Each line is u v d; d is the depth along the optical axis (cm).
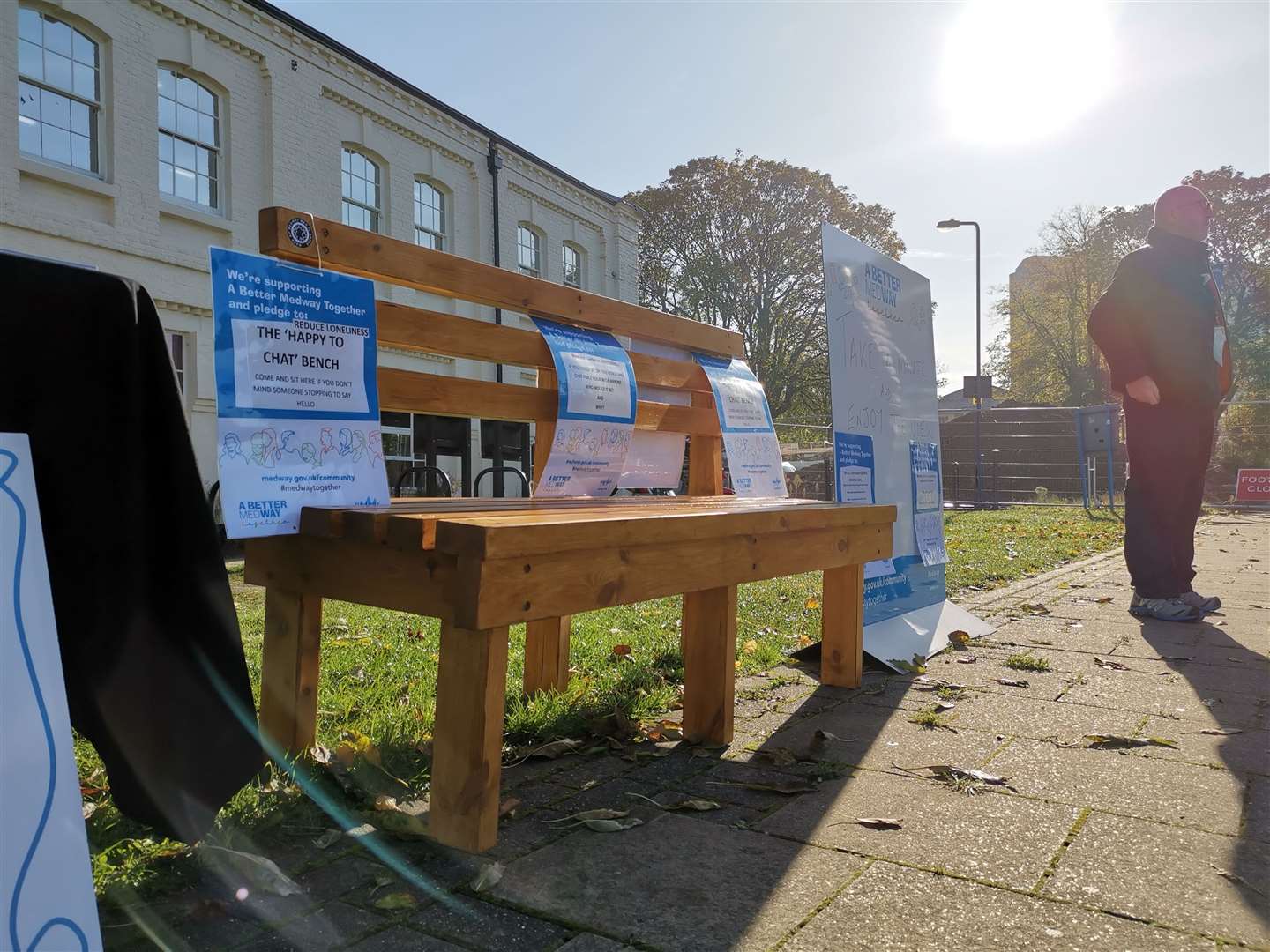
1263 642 405
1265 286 4056
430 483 1218
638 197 3397
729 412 363
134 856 173
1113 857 180
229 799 162
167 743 154
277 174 1138
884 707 299
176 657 158
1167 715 287
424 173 1415
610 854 180
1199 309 453
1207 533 1098
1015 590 576
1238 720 281
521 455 1451
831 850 183
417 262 242
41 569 122
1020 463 2212
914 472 442
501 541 166
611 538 193
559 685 301
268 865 166
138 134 979
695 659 259
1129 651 388
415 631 428
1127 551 480
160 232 1004
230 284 189
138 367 151
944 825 197
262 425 192
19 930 109
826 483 1950
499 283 270
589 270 1858
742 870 173
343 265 220
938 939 147
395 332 238
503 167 1577
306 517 191
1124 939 148
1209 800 213
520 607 175
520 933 149
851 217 3406
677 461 368
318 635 218
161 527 157
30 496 124
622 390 311
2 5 855
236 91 1099
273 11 1123
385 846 181
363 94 1281
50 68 909
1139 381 457
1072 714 289
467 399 260
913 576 427
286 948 143
